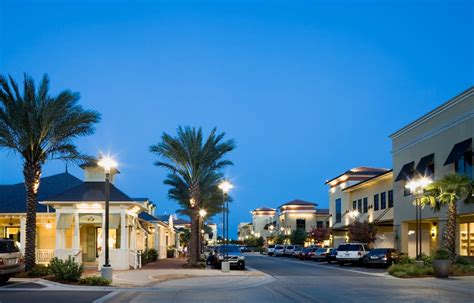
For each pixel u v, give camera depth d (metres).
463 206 32.34
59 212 31.84
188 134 36.88
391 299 17.61
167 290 20.94
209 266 38.69
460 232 35.66
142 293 19.73
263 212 129.38
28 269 25.52
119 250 31.70
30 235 25.89
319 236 69.31
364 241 49.31
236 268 35.94
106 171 23.09
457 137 33.72
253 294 19.39
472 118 31.83
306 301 17.11
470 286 22.42
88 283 22.09
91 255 35.25
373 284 23.73
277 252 72.00
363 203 57.81
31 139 25.27
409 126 41.69
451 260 29.00
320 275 30.30
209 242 129.25
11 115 25.08
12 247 22.42
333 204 69.19
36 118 25.44
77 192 32.38
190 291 20.64
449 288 21.66
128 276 26.48
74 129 26.59
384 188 51.06
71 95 26.42
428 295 18.89
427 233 44.31
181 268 34.50
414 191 35.53
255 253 97.50
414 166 40.44
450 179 29.19
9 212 34.19
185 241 82.75
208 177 42.50
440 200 29.84
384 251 38.31
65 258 30.92
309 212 95.12
